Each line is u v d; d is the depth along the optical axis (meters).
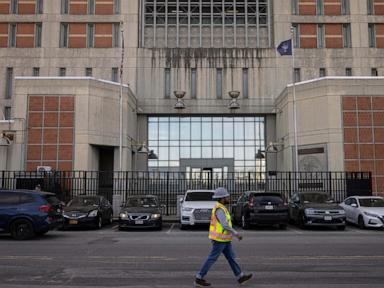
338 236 16.05
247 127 40.22
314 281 7.89
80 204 20.08
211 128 40.22
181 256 10.88
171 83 39.69
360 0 40.53
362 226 19.30
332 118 31.27
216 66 39.91
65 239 15.03
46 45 39.62
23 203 15.10
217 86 39.88
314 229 19.31
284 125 35.41
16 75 39.22
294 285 7.56
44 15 39.94
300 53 39.84
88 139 31.39
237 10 41.41
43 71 39.31
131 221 18.33
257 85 39.66
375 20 40.41
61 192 27.75
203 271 7.45
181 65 39.91
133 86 39.31
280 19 40.16
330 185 27.64
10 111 38.91
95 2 40.22
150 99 39.34
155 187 32.69
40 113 31.64
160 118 40.34
